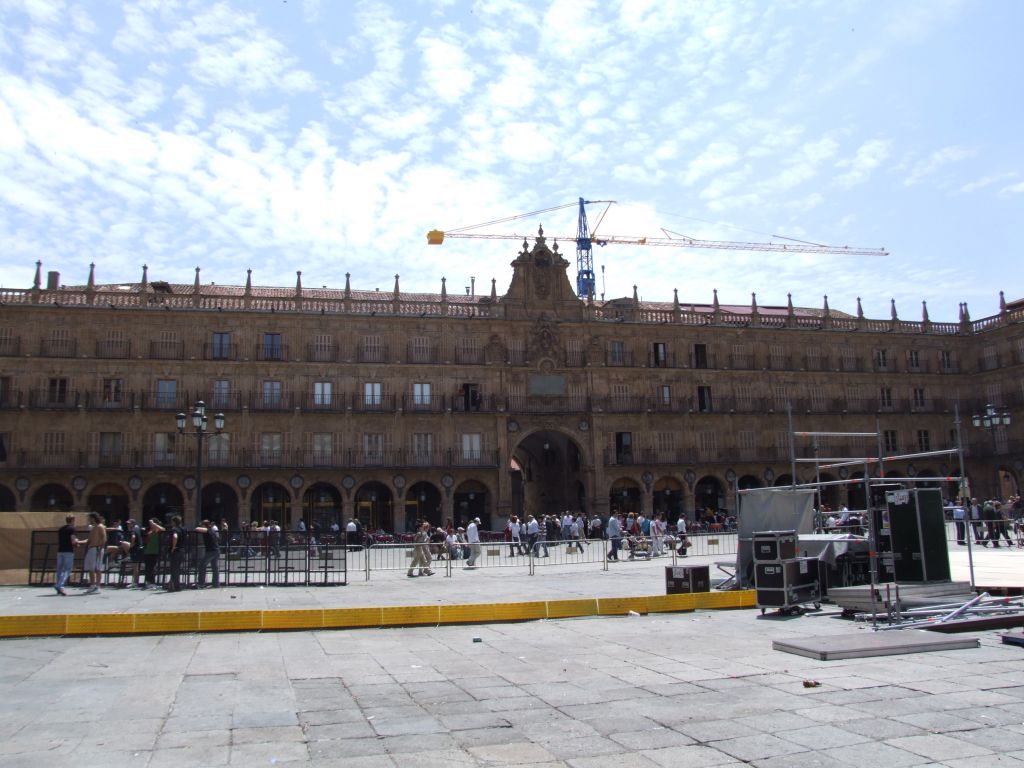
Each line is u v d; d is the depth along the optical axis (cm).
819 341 8125
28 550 3166
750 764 956
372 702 1288
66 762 991
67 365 6544
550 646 1794
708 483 7819
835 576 2303
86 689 1390
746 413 7775
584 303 7606
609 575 3478
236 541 3422
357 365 7044
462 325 7319
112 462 6512
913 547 2175
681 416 7625
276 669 1562
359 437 6975
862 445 8006
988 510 4291
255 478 6700
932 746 1005
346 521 6788
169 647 1831
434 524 7194
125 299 6712
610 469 7381
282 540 3878
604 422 7431
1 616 1977
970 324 8525
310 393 6950
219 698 1320
